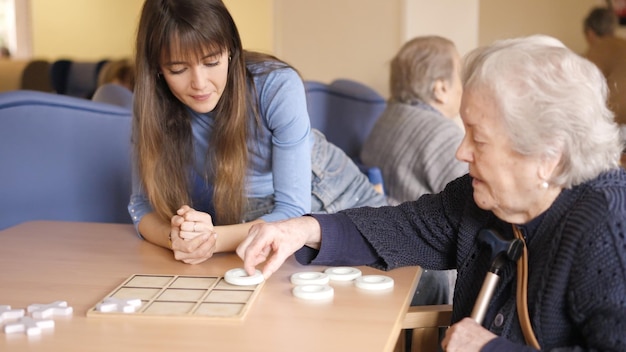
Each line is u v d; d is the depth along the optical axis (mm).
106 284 1457
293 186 1770
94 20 8531
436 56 2785
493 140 1213
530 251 1288
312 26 4293
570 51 1207
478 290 1435
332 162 2164
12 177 2184
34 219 2264
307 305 1329
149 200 1817
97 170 2445
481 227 1446
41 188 2271
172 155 1774
